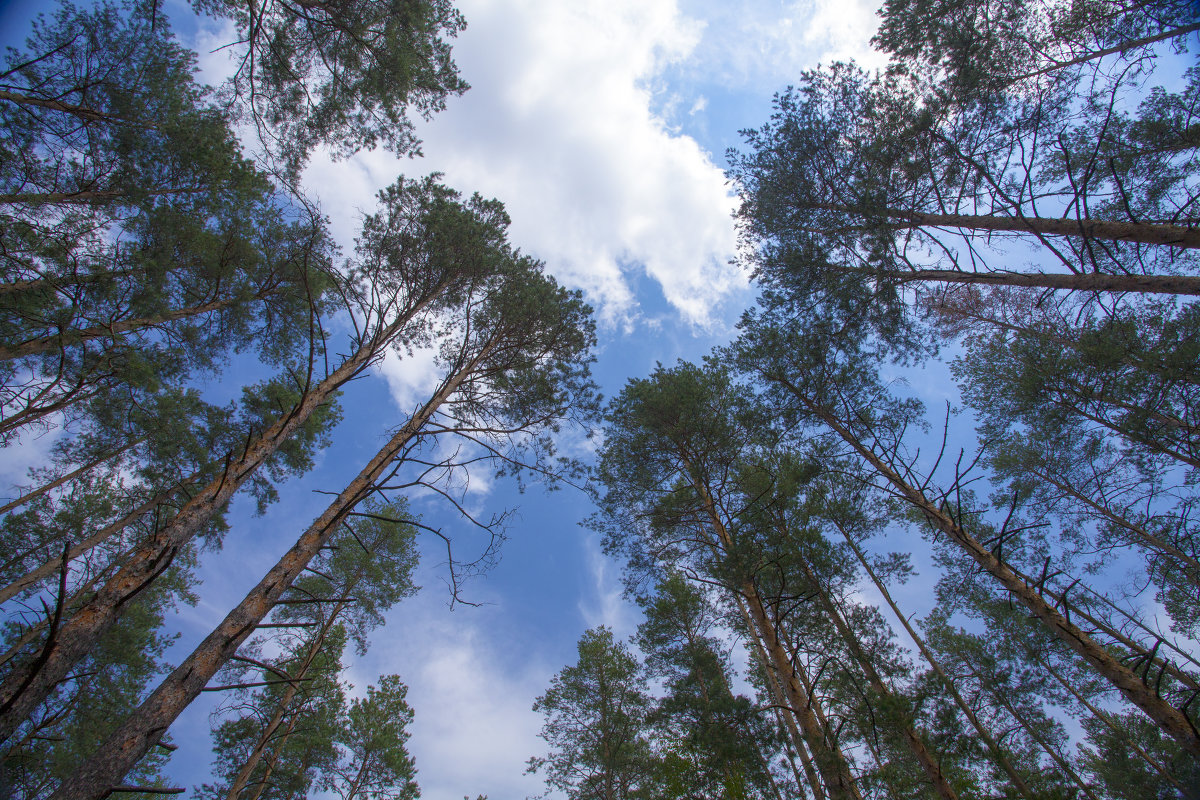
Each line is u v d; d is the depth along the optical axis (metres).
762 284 9.61
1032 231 6.32
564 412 9.34
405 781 13.14
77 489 9.70
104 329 7.68
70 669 3.83
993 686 11.17
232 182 8.80
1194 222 5.73
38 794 8.47
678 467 10.52
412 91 7.95
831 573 8.39
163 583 10.70
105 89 7.20
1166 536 8.95
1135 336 8.09
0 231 6.34
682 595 12.28
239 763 11.09
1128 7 6.75
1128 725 11.62
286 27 6.64
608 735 12.86
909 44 7.69
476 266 8.91
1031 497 11.05
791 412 9.47
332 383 6.84
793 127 8.47
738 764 6.86
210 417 10.48
